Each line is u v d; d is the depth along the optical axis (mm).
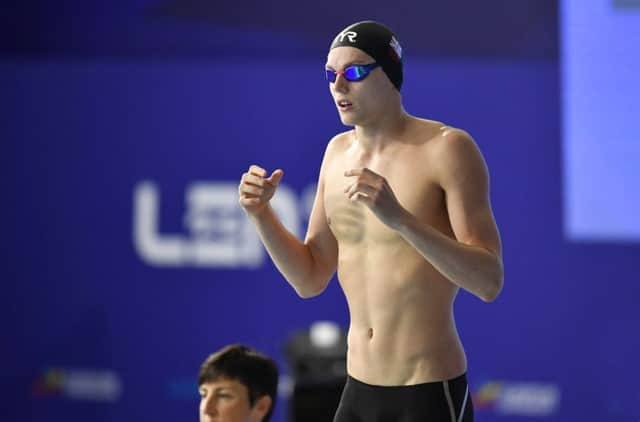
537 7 24203
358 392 9305
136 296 25828
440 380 9070
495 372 24359
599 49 23672
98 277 25922
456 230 9047
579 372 24141
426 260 9102
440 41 24484
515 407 24328
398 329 9141
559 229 24125
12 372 26234
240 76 25281
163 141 25594
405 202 9172
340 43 9242
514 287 24266
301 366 14914
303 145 25094
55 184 25969
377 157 9422
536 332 24234
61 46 25859
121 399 25891
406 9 24547
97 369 25953
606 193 23781
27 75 25969
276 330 25359
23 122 25984
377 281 9227
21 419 26125
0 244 26141
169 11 25500
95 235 25906
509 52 24281
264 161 25234
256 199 9688
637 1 23562
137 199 25719
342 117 9336
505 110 24281
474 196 9070
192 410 25719
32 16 25891
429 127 9391
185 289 25672
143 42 25641
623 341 23984
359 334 9391
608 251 23938
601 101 23703
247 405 10945
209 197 25484
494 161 24281
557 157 24156
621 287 23922
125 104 25703
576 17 23750
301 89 25094
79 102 25844
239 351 11141
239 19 25281
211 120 25422
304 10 25047
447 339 9188
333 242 10172
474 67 24359
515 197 24219
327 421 14648
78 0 25797
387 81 9273
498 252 9000
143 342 25812
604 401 24062
